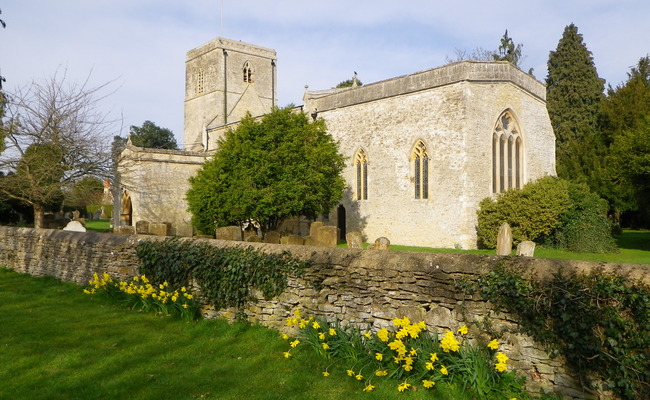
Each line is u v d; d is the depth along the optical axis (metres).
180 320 9.10
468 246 22.03
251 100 43.75
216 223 19.66
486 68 22.64
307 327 7.30
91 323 8.96
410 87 24.39
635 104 31.59
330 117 28.88
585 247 20.00
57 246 13.78
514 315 5.57
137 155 28.77
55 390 5.91
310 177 19.45
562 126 38.34
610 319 4.83
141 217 29.59
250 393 5.79
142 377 6.31
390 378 6.00
